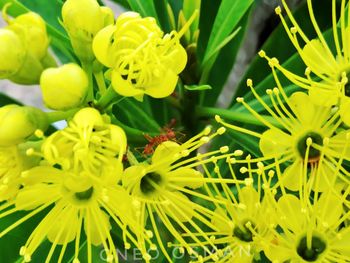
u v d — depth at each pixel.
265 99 0.20
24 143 0.15
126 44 0.15
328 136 0.17
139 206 0.16
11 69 0.15
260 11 0.26
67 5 0.15
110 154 0.15
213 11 0.22
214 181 0.16
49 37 0.17
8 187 0.15
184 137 0.19
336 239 0.17
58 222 0.16
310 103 0.17
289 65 0.21
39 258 0.19
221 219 0.16
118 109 0.20
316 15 0.22
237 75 0.28
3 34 0.15
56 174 0.15
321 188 0.17
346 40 0.17
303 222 0.17
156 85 0.15
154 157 0.16
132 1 0.19
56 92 0.15
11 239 0.19
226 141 0.22
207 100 0.23
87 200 0.16
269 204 0.16
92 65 0.16
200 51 0.22
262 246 0.17
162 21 0.21
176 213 0.17
